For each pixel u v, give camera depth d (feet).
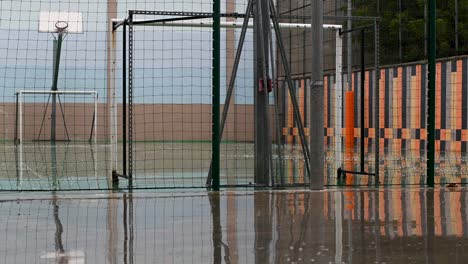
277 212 19.31
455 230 16.57
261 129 27.73
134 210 19.57
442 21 61.57
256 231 16.31
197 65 70.33
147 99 73.41
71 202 21.15
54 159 47.98
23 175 34.99
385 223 17.54
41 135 81.41
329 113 70.64
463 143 59.11
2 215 18.53
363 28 31.48
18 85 74.33
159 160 48.01
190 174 36.40
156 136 77.25
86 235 15.69
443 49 62.34
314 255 13.75
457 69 59.77
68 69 75.56
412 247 14.55
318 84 24.57
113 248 14.30
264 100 27.78
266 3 28.02
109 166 41.27
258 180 27.68
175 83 71.10
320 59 24.53
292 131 68.23
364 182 30.37
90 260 13.24
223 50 53.62
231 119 62.64
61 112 78.33
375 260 13.34
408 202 21.56
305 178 32.65
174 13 27.71
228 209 19.83
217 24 24.31
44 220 17.71
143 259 13.37
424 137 62.49
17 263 12.97
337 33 32.14
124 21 29.27
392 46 66.59
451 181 31.09
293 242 15.02
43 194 23.22
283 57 28.45
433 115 26.35
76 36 63.31
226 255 13.73
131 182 28.19
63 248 14.28
